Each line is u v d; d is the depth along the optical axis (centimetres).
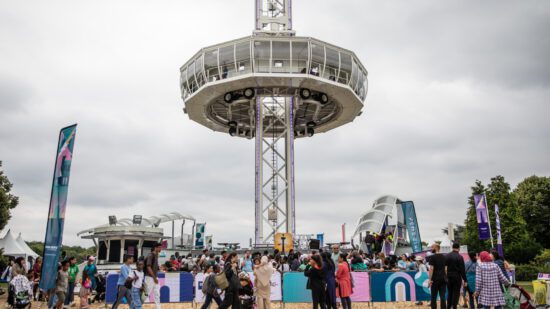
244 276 1798
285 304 2458
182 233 6112
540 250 6206
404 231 4931
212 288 1697
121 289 1805
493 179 6662
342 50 4809
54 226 2011
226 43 4653
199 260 2972
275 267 2542
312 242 4022
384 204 4778
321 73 4716
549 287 2134
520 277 5106
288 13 5262
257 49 4603
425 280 2330
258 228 4634
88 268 2542
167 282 2320
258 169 4784
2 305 2694
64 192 2038
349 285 1869
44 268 1977
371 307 2286
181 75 5178
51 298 2034
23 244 5172
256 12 5222
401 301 2322
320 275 1725
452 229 3266
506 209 6400
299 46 4628
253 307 1945
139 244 5175
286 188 4909
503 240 6297
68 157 2069
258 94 4903
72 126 2097
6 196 5228
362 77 5131
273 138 5306
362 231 4738
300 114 5662
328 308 1788
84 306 2336
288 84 4684
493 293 1567
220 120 5678
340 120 5594
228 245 5016
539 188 7406
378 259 3058
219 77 4725
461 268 1733
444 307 1711
